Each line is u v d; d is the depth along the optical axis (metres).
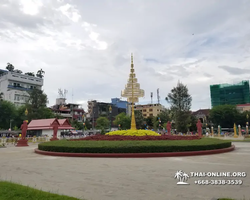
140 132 20.75
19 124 53.28
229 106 63.09
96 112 83.19
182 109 49.25
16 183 6.21
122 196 5.22
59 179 6.98
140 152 12.41
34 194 4.98
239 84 84.81
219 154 13.22
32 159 11.71
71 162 10.44
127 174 7.59
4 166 9.52
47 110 57.19
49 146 14.09
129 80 23.75
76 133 52.19
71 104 83.94
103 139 17.03
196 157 11.80
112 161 10.63
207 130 53.56
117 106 92.88
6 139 28.53
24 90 69.81
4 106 50.44
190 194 5.36
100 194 5.39
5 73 73.50
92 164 9.78
